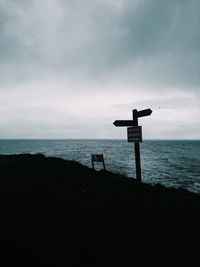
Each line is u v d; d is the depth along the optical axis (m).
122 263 4.02
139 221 6.13
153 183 19.89
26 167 16.14
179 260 4.17
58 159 20.67
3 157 26.42
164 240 5.00
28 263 3.95
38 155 25.86
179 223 6.12
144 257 4.24
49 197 8.41
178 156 56.22
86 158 43.94
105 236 5.11
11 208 7.11
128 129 8.48
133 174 24.98
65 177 11.96
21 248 4.48
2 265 3.88
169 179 22.44
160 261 4.12
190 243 4.90
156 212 6.97
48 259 4.10
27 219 6.12
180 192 11.32
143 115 7.75
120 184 10.98
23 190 9.45
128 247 4.62
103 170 14.99
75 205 7.45
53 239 4.91
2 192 9.23
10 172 14.30
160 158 48.88
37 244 4.67
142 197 8.35
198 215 6.93
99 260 4.11
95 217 6.35
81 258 4.16
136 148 8.16
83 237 5.03
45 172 13.69
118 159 42.88
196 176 24.77
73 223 5.86
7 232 5.26
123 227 5.67
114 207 7.30
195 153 70.81
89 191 9.32
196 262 4.11
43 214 6.54
